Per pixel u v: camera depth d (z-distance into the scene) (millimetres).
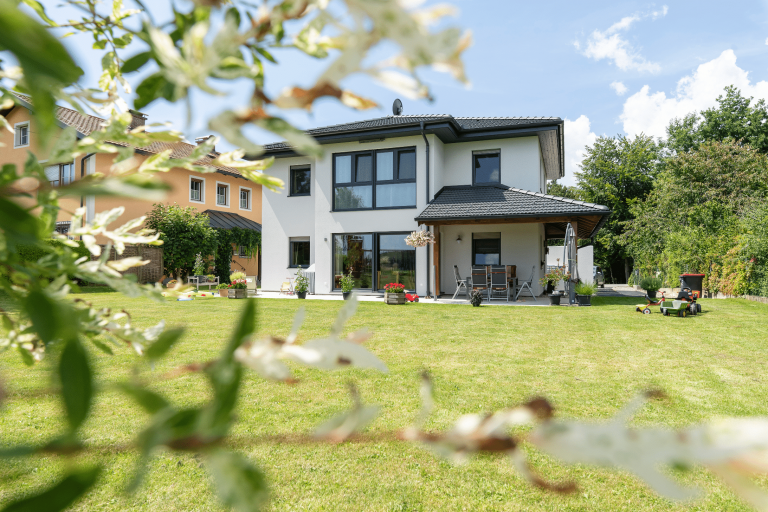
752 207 18250
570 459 207
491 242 14398
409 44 207
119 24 633
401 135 13438
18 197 385
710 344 6148
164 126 481
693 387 4117
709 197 21172
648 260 22562
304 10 260
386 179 13906
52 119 231
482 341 6344
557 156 16688
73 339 311
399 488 2506
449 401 3705
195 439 274
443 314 9461
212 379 290
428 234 12500
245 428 3152
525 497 2426
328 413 3426
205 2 302
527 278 14023
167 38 288
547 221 12719
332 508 2332
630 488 2496
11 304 538
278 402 3666
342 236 14461
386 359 5207
